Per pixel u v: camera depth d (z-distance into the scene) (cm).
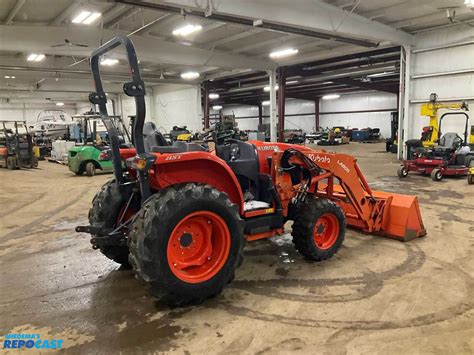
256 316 240
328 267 317
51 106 2797
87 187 803
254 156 323
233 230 259
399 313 239
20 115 2662
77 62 1192
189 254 254
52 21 873
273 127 1453
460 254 343
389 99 2277
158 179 256
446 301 254
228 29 996
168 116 1956
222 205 253
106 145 1062
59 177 982
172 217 232
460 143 855
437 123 963
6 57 1184
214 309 250
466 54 988
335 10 845
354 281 289
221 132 321
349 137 2152
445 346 204
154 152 274
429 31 1049
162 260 230
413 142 948
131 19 884
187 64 1162
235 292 274
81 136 1438
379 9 878
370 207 378
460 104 910
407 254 345
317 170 339
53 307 260
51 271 325
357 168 365
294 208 327
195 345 210
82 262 346
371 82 1869
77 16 769
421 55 1076
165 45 1091
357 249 360
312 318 236
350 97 2477
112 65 1390
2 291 287
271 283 288
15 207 603
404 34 1046
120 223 296
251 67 1338
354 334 217
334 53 1227
